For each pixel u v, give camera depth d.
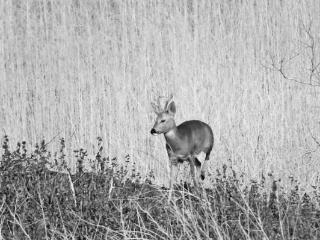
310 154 35.56
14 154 27.97
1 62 49.50
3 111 46.31
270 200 25.06
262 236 22.03
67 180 27.72
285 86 42.62
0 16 53.06
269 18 46.28
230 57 44.59
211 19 47.78
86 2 51.91
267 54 45.06
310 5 46.53
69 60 48.12
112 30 49.66
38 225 23.05
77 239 23.05
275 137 39.28
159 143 39.22
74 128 42.25
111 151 40.84
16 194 24.28
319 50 44.97
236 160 36.44
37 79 47.41
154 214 24.62
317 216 24.53
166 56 45.91
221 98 42.53
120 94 43.41
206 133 34.50
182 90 43.34
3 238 22.62
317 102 42.12
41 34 51.97
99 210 23.88
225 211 23.81
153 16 48.31
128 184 27.42
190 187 32.31
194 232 22.47
